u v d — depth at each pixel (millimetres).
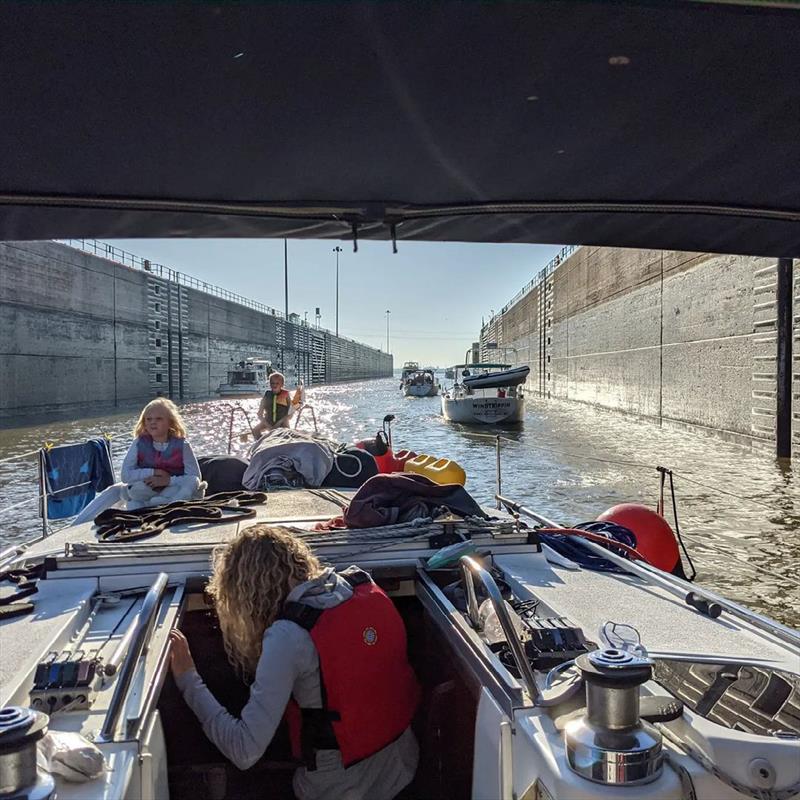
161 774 1846
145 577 2816
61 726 1775
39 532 10039
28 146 1933
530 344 58281
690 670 2176
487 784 1830
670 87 1692
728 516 10281
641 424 26609
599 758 1469
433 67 1611
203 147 1976
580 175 2225
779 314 16172
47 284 32281
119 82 1634
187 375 51656
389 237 2756
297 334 86688
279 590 2189
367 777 2164
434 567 2814
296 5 1348
